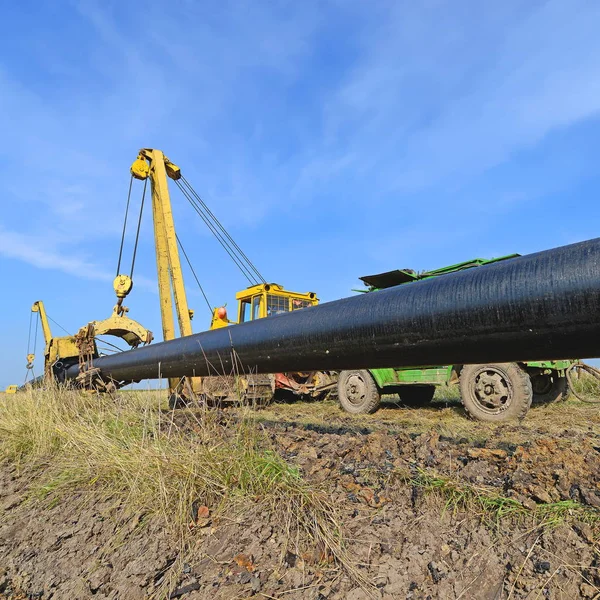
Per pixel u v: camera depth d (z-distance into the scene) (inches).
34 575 89.3
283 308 394.3
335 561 69.6
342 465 103.3
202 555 78.7
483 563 64.7
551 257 68.1
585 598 56.6
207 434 113.1
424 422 214.4
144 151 314.3
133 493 101.0
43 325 435.8
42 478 133.9
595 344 64.2
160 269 310.8
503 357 76.2
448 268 281.7
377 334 91.0
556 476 86.3
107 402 190.7
